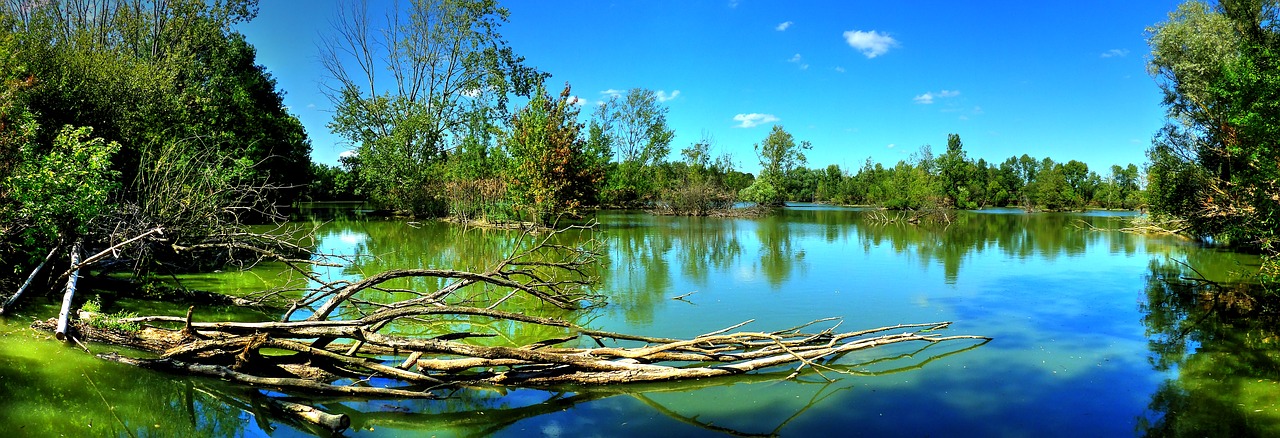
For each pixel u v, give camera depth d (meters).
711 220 35.97
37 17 15.09
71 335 6.06
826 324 8.80
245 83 29.78
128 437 4.58
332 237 21.67
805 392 5.95
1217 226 16.45
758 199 49.16
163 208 9.30
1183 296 10.92
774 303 10.22
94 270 9.45
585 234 24.62
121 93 13.17
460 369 5.96
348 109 35.31
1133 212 51.91
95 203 8.04
